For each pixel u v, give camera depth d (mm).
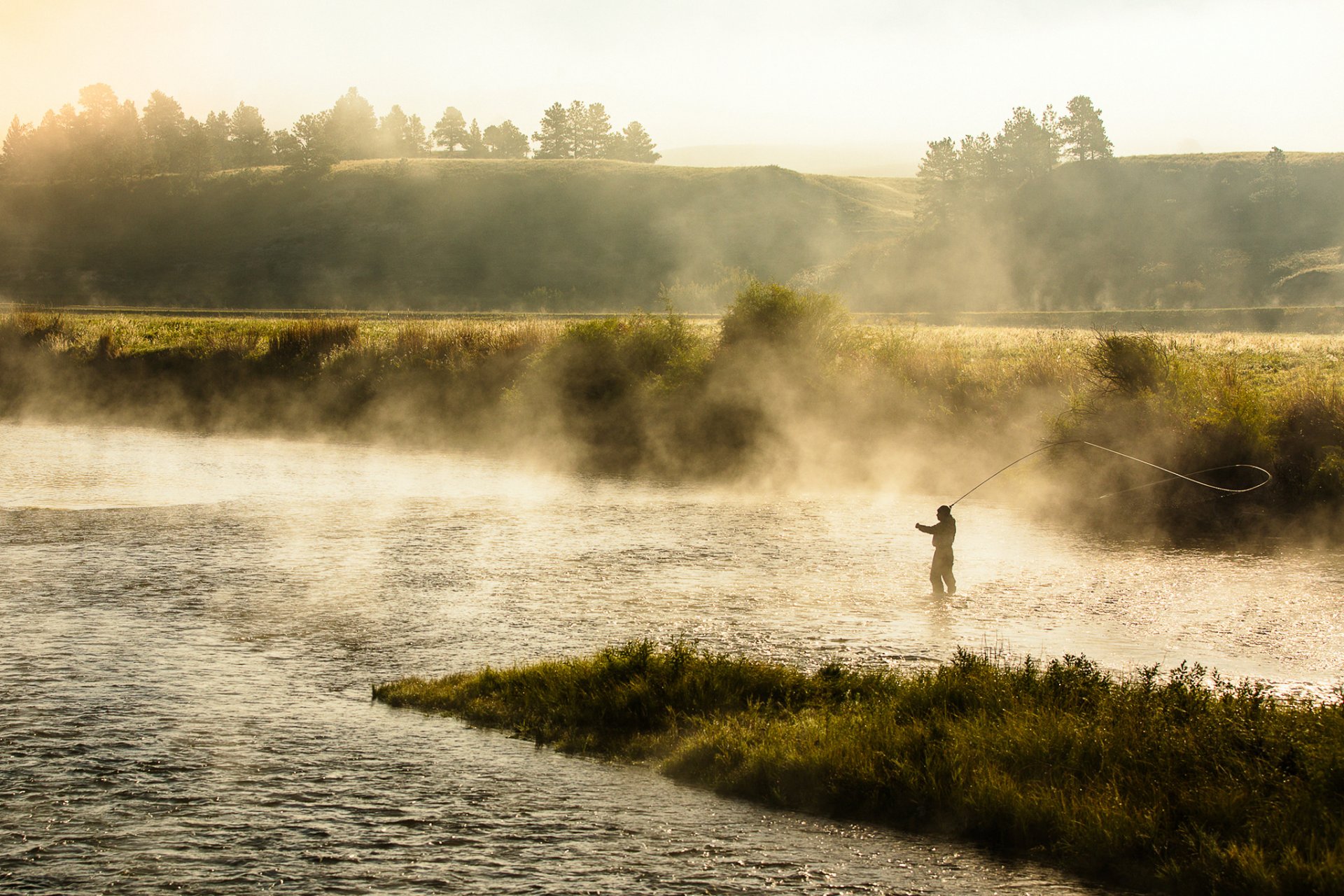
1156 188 171375
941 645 12039
